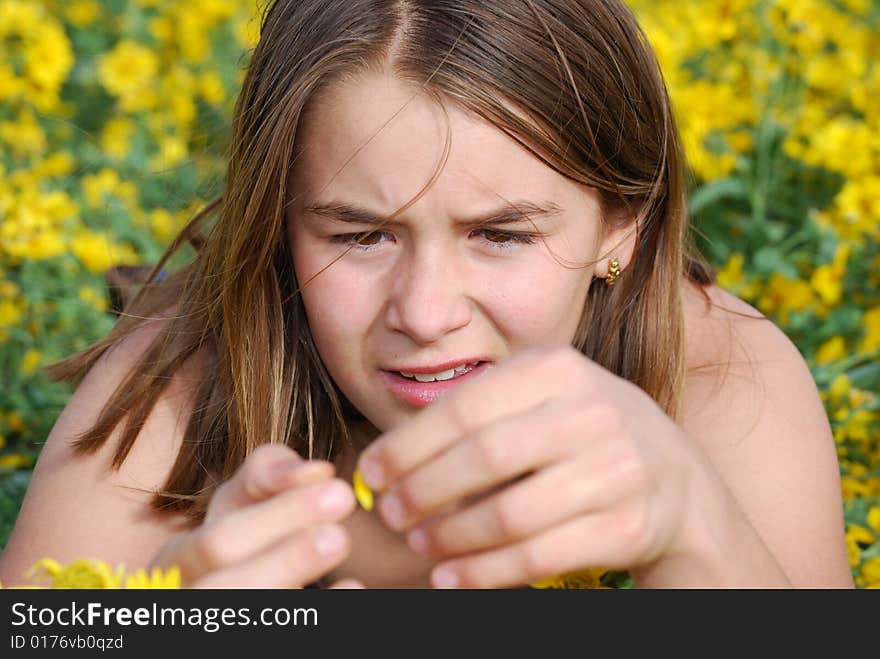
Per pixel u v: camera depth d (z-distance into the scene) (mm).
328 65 1172
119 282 1553
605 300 1308
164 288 1409
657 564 1026
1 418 1616
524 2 1194
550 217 1178
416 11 1177
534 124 1179
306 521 969
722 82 2029
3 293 1722
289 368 1285
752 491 1275
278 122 1194
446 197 1155
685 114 1864
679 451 1012
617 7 1271
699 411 1308
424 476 965
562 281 1193
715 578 1026
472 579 965
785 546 1260
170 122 2332
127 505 1275
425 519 976
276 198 1210
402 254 1175
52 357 1663
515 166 1162
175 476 1283
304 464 980
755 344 1345
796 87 2039
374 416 1210
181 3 2686
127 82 2391
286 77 1216
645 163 1271
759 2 2072
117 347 1355
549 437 963
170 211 2002
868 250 1699
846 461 1476
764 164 1866
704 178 1825
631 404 1003
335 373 1207
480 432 964
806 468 1283
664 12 2215
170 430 1299
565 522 965
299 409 1299
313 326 1207
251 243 1238
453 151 1154
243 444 1276
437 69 1157
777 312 1651
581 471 964
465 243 1172
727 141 1912
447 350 1178
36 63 2090
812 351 1609
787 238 1881
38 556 1263
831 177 1853
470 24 1175
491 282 1173
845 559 1275
